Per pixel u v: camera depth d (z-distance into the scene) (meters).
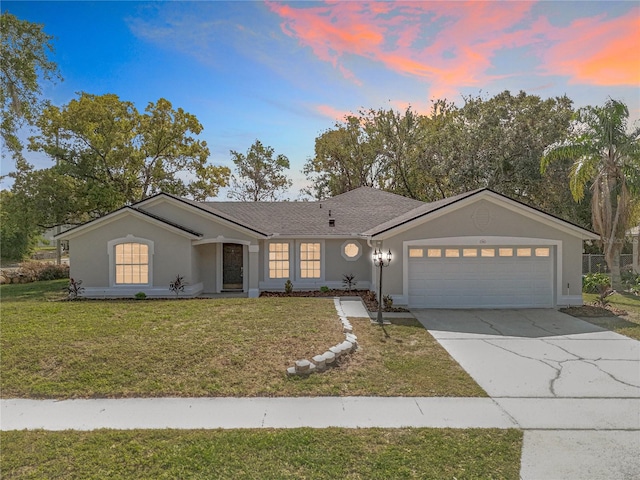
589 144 17.84
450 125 29.73
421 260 14.08
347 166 41.22
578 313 13.07
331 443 5.00
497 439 5.15
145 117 29.64
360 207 20.84
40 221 24.80
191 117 30.91
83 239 16.03
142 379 7.07
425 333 10.48
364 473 4.36
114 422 5.64
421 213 14.25
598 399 6.48
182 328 9.80
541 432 5.36
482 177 26.95
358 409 6.06
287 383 7.00
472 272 14.08
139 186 30.33
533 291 14.13
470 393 6.69
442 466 4.52
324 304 13.26
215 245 17.95
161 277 16.12
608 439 5.18
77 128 25.95
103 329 9.62
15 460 4.62
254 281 16.50
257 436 5.18
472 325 11.40
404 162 35.16
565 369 7.88
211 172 33.66
